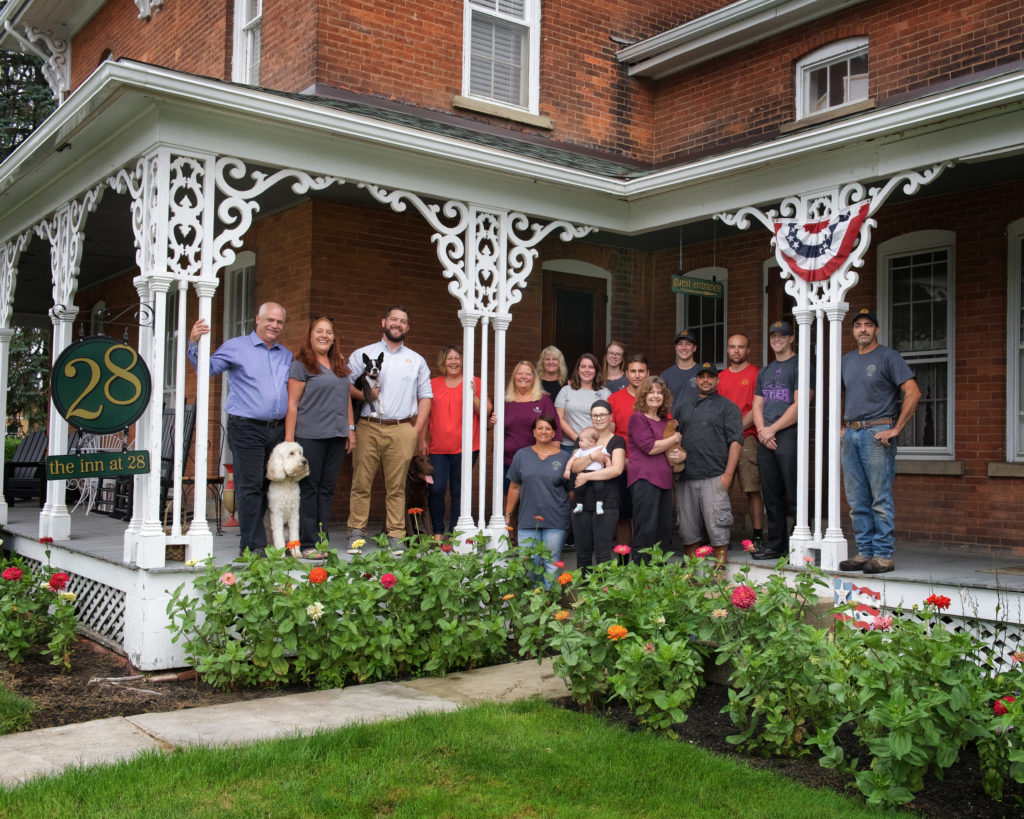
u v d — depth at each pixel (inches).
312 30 392.5
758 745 201.2
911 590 266.4
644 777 181.2
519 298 343.3
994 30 361.4
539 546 286.2
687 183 335.3
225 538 353.1
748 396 339.0
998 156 268.1
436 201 402.3
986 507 343.6
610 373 368.2
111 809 159.9
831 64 425.4
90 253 502.3
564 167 337.7
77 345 265.0
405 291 404.8
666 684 208.4
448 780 178.5
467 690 244.5
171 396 509.0
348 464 391.9
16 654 269.3
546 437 308.5
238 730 207.2
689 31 451.2
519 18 454.9
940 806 177.3
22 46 687.1
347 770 180.2
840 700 182.1
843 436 289.7
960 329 355.6
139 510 279.0
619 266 468.4
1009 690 187.8
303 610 244.4
